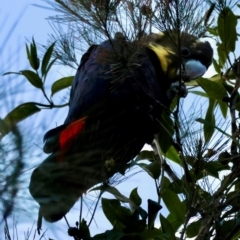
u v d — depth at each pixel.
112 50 4.68
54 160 2.61
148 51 6.14
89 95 5.69
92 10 4.36
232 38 5.55
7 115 2.19
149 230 4.36
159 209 4.57
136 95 5.73
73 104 5.78
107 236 4.14
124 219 4.48
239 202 4.28
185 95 5.96
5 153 2.10
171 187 4.98
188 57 6.30
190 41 5.95
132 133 5.80
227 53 5.40
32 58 5.61
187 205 4.26
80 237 4.03
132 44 4.54
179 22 4.52
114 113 5.73
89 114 4.68
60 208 2.30
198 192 4.21
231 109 5.10
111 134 5.32
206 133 4.50
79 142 3.43
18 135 2.13
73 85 5.95
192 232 4.89
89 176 2.77
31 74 5.52
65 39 5.58
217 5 5.38
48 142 2.98
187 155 4.25
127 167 4.57
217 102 5.59
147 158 5.70
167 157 5.62
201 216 4.33
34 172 2.19
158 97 5.95
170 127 5.44
